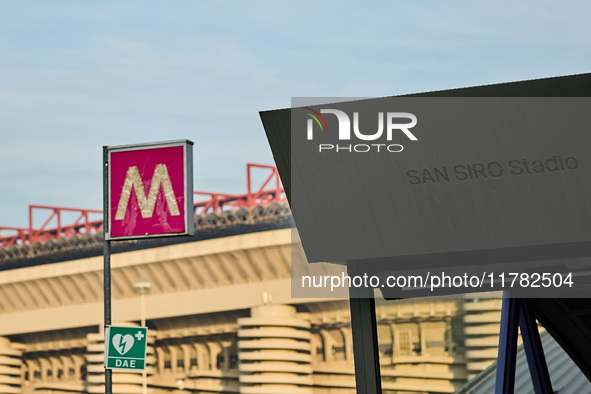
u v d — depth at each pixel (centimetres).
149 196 1568
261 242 19125
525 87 910
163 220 1556
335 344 18975
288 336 19138
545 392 1001
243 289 19562
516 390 1004
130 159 1580
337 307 19025
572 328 1004
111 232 1583
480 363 1006
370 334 1037
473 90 938
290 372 18900
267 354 19038
